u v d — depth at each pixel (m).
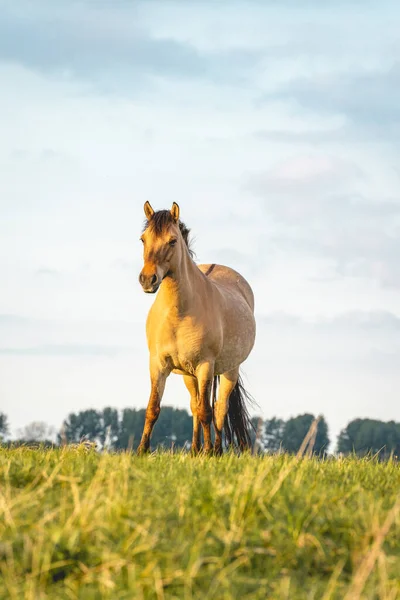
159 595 6.71
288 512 8.16
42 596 6.75
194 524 8.04
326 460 14.20
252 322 18.97
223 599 6.80
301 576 7.45
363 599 6.84
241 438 19.09
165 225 15.34
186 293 15.91
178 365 16.56
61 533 7.57
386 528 7.59
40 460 11.65
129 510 8.20
